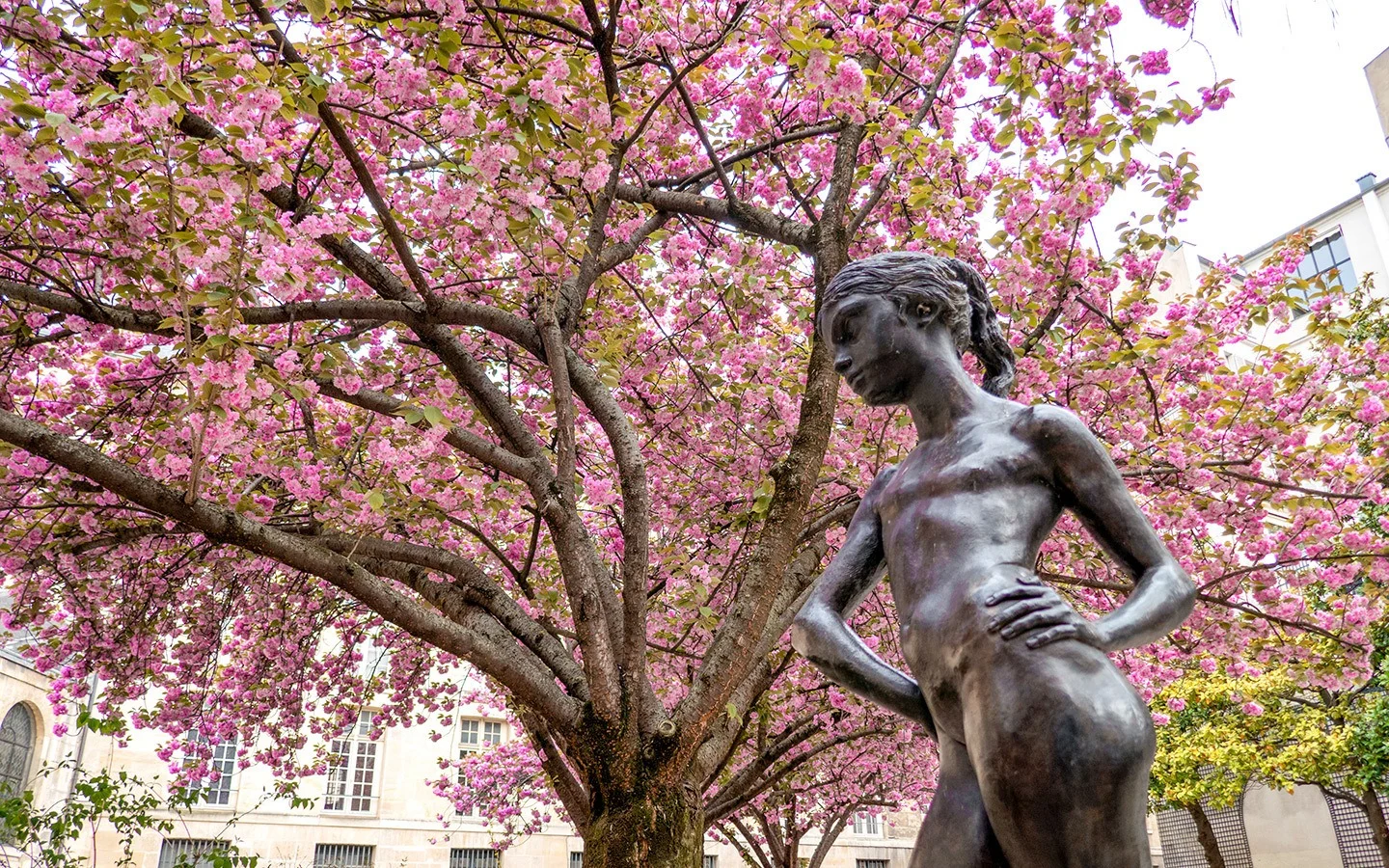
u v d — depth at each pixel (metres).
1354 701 15.06
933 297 2.04
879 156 6.69
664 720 4.63
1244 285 8.19
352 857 22.55
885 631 8.02
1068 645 1.59
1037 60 5.54
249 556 7.72
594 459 8.24
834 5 6.48
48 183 4.80
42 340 5.83
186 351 4.11
